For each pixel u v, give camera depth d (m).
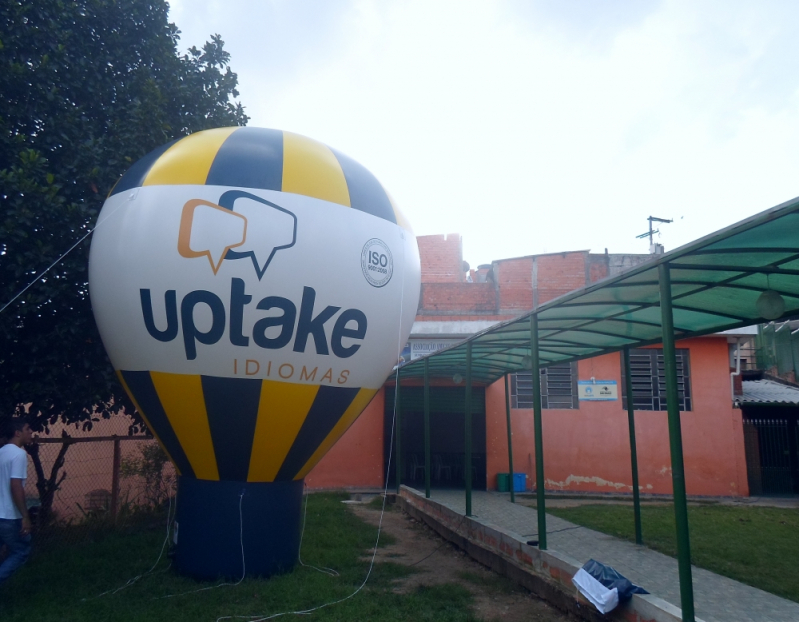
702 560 7.58
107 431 11.06
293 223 5.89
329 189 6.27
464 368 12.40
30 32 7.42
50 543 8.08
